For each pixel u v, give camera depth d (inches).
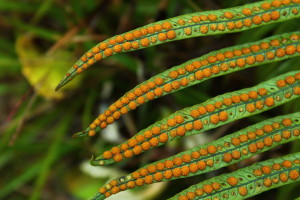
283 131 13.0
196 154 12.9
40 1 20.8
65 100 19.9
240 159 12.9
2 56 20.6
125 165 18.6
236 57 13.3
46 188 20.8
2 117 23.5
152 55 17.6
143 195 17.8
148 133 12.9
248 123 17.4
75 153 20.0
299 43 13.4
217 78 17.9
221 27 13.2
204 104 13.1
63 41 18.6
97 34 19.5
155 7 19.5
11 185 19.1
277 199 16.0
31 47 20.8
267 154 17.1
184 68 13.2
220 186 12.7
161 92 13.1
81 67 13.0
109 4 18.7
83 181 19.0
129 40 13.1
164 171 12.8
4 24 22.1
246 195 12.7
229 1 16.5
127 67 18.1
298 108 15.5
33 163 20.6
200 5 17.3
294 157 12.9
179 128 13.0
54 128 22.0
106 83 20.2
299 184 15.7
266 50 13.3
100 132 19.5
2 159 20.9
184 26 13.2
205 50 18.1
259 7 13.3
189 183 18.1
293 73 13.2
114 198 17.7
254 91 13.1
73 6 19.0
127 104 13.1
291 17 13.3
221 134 17.9
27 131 19.7
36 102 20.3
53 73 19.2
